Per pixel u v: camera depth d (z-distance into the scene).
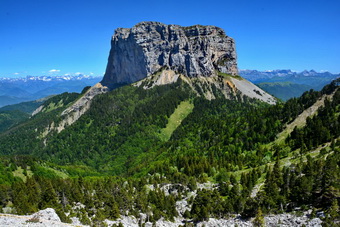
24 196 114.88
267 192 107.44
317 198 94.94
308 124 180.38
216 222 105.62
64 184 132.25
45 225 64.75
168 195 145.88
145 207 126.88
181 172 190.00
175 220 121.88
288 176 114.25
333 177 92.38
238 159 186.00
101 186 145.00
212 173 176.00
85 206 117.94
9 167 191.88
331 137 155.75
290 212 95.06
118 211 112.19
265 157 170.25
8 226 59.78
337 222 76.44
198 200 120.50
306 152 154.12
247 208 103.94
